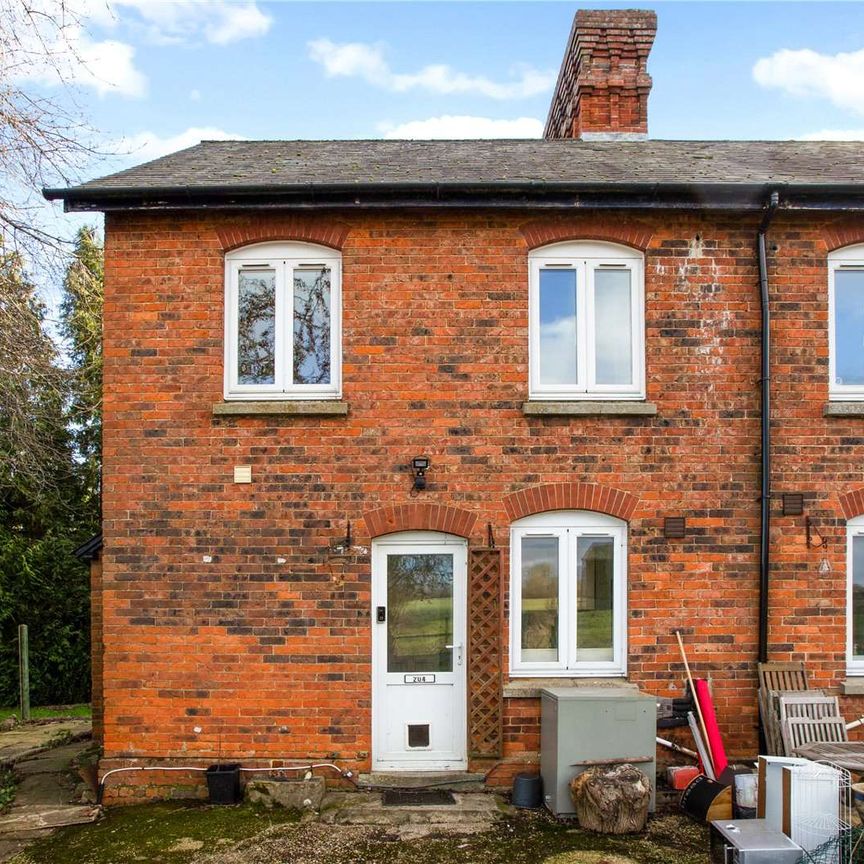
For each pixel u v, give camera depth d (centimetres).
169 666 802
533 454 819
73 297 1634
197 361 819
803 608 818
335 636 805
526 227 830
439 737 817
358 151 1010
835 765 608
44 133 844
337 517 811
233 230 824
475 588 809
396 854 649
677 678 812
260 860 639
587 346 840
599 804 685
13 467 1187
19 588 1548
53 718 1372
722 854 564
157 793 785
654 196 803
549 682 811
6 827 720
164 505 810
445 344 823
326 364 840
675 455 823
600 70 1128
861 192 800
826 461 827
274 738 798
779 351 832
